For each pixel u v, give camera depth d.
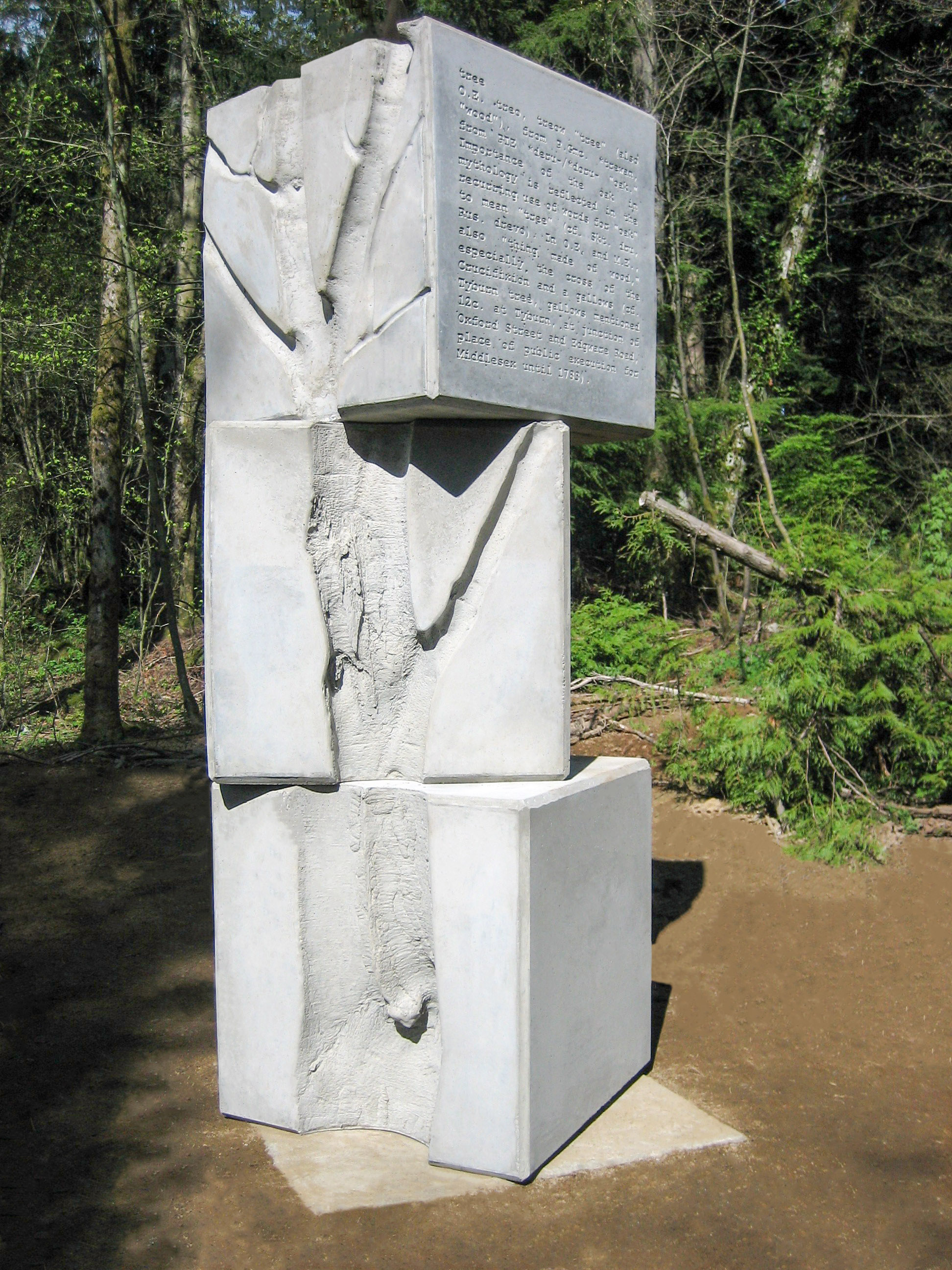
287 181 3.76
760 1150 3.80
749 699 7.80
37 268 12.22
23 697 13.65
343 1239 3.22
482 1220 3.33
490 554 3.79
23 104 11.62
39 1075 4.25
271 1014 3.87
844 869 6.13
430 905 3.78
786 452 11.91
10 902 6.14
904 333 15.83
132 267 10.00
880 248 16.95
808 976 5.27
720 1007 5.02
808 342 17.62
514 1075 3.50
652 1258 3.18
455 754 3.72
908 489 16.08
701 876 6.26
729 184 12.37
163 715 12.45
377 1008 3.95
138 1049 4.50
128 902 6.18
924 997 5.03
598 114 3.92
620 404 4.09
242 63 13.51
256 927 3.88
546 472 3.78
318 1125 3.88
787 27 13.16
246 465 3.71
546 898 3.57
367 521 3.85
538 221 3.67
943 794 6.92
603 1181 3.56
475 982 3.56
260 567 3.72
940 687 6.86
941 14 13.91
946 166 15.53
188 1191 3.46
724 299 15.41
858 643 6.55
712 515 11.12
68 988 5.10
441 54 3.32
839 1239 3.31
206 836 7.15
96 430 10.17
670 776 7.41
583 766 4.14
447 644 3.81
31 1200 3.39
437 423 3.74
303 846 3.80
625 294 4.10
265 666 3.74
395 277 3.40
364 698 3.90
